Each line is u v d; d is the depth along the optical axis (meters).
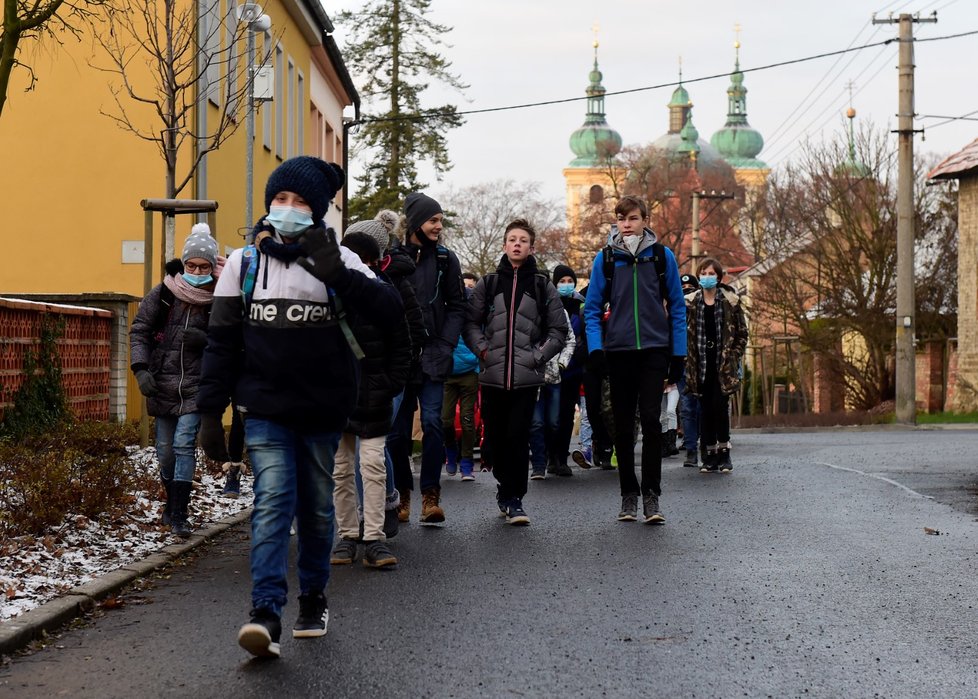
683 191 73.19
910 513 10.01
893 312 44.97
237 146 23.00
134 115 19.53
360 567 7.78
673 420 14.28
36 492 8.65
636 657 5.50
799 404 51.94
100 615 6.58
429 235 9.17
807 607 6.48
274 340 5.54
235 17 17.92
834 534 8.91
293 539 9.08
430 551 8.33
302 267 5.55
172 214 13.85
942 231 45.94
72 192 19.67
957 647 5.65
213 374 5.62
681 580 7.21
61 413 14.33
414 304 8.57
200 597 7.06
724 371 13.23
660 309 9.44
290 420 5.58
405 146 47.62
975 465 14.10
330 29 32.66
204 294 9.04
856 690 4.99
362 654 5.60
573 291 13.59
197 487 11.36
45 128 19.66
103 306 16.89
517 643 5.77
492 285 9.46
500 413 9.57
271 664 5.46
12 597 6.56
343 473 7.93
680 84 36.47
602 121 151.00
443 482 13.16
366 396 7.73
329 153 39.91
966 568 7.57
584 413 14.98
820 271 45.66
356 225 8.30
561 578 7.31
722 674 5.22
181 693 5.05
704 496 11.20
